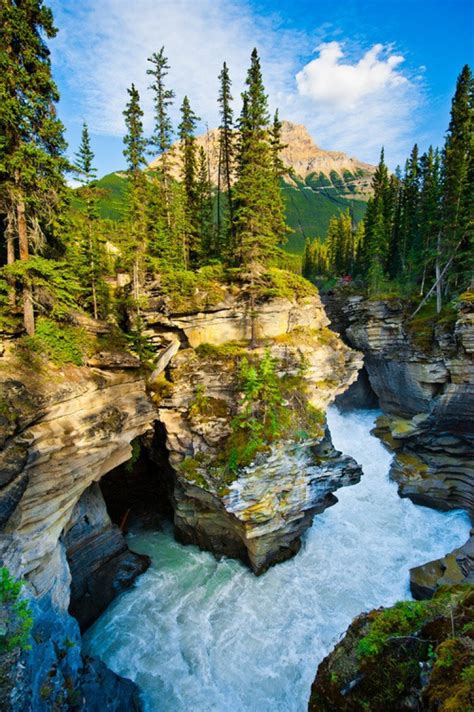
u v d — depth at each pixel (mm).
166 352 28406
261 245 27109
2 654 11016
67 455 16734
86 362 20203
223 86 31547
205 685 17641
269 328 29875
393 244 56250
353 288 51906
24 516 14828
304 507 24703
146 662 18625
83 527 21250
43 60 16547
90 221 28172
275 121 31453
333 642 19547
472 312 31234
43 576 15867
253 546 23422
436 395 35500
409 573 23203
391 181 61625
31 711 11023
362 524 29047
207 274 30531
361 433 43062
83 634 19969
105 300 31016
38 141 16703
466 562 21969
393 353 41438
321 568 24562
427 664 7320
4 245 19344
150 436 30281
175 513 27031
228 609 21547
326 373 30328
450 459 32562
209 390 26000
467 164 37719
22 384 15445
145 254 30750
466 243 38500
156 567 24703
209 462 23484
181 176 37438
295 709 16672
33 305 18750
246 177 25750
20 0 15250
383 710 7121
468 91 35531
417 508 31219
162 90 32031
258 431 23281
